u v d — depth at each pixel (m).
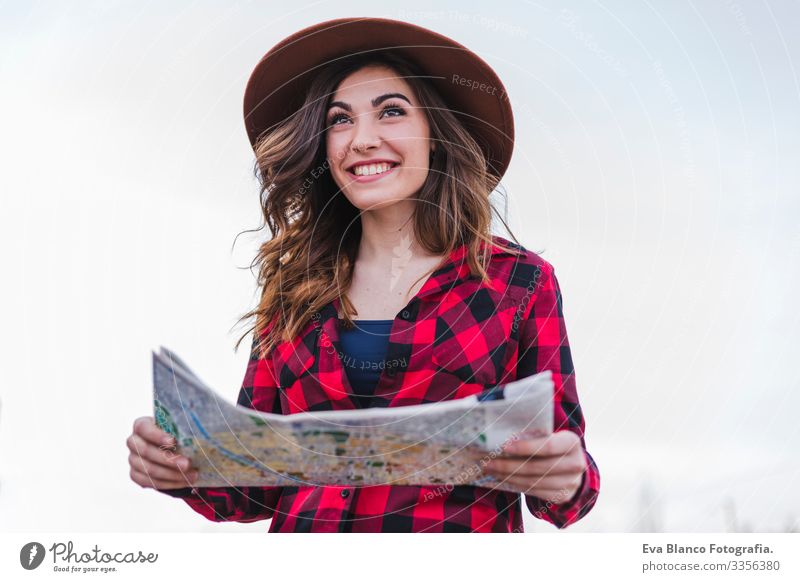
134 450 1.76
